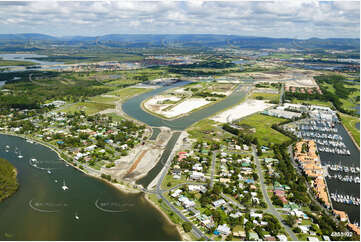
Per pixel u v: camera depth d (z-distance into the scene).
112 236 144.88
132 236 145.12
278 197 179.00
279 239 141.50
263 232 147.12
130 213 163.38
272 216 159.12
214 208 167.12
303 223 156.25
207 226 150.50
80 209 166.75
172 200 176.25
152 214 162.75
